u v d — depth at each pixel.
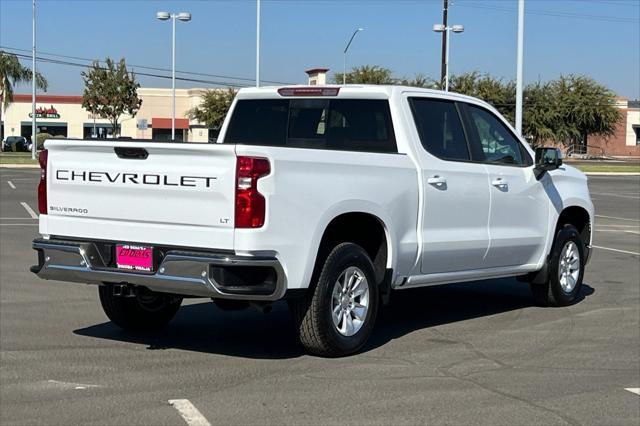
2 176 36.56
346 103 8.03
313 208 6.48
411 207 7.45
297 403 5.69
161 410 5.51
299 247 6.39
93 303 9.30
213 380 6.25
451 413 5.52
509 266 8.78
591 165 60.50
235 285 6.14
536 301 9.52
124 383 6.15
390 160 7.25
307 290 6.64
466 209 8.04
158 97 77.94
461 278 8.22
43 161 6.98
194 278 6.18
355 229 7.34
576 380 6.41
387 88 7.77
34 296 9.68
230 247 6.14
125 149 6.50
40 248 6.93
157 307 7.86
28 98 83.88
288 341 7.57
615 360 7.05
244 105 8.73
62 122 84.12
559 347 7.50
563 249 9.41
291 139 8.37
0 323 8.20
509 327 8.35
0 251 13.46
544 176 9.15
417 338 7.78
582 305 9.64
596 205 27.19
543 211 9.11
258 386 6.09
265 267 6.17
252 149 6.10
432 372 6.56
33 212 20.59
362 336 7.07
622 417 5.52
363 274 7.04
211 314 8.77
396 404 5.70
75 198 6.82
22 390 5.95
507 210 8.57
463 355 7.14
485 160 8.45
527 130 72.88
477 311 9.20
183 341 7.54
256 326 8.20
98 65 58.88
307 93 8.26
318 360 6.88
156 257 6.43
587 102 72.44
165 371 6.50
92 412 5.46
